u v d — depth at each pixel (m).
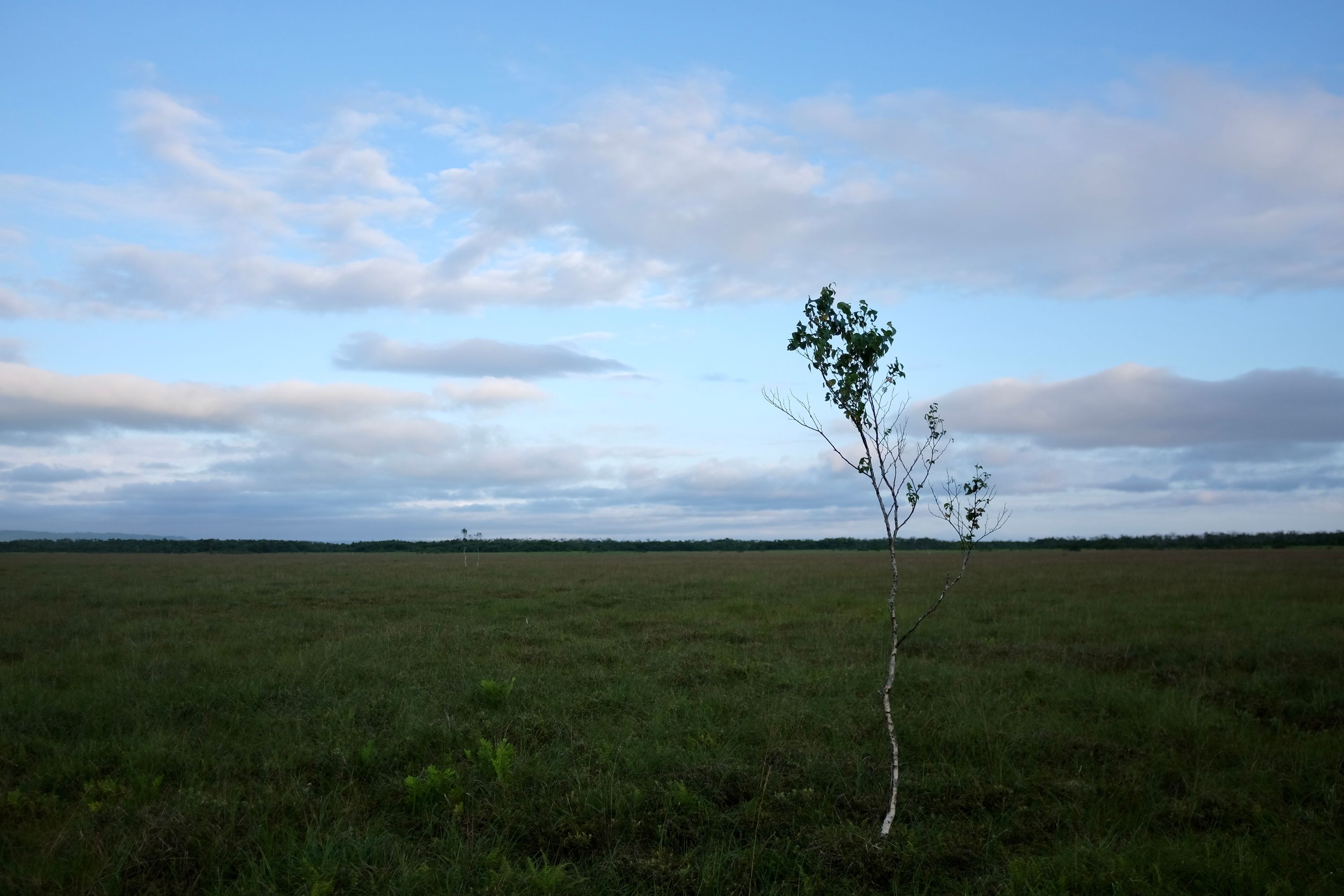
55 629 15.14
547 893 4.35
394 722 7.92
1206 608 18.00
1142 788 6.05
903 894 4.55
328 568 39.59
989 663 11.40
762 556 66.38
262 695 9.30
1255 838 5.20
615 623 16.42
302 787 6.03
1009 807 5.77
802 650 12.68
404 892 4.35
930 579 29.36
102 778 6.36
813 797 5.85
